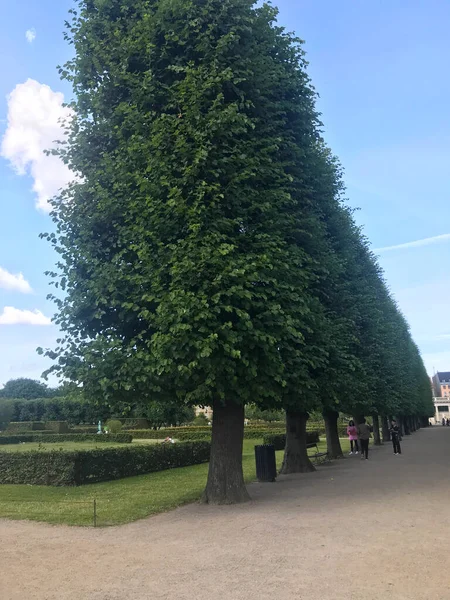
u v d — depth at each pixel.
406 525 8.16
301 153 12.50
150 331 10.62
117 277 10.20
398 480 13.98
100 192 10.83
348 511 9.49
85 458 15.21
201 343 8.79
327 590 5.33
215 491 10.94
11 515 10.10
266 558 6.55
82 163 12.06
